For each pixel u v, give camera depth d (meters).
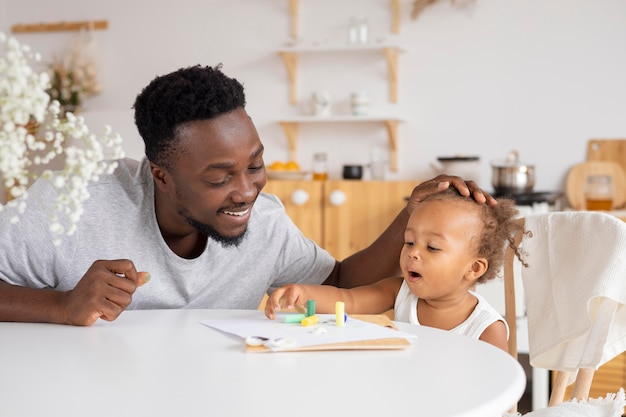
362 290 1.57
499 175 3.26
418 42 3.70
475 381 0.91
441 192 1.54
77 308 1.20
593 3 3.47
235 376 0.93
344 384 0.90
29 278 1.37
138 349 1.06
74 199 0.90
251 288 1.57
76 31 4.15
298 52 3.82
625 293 1.34
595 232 1.39
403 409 0.81
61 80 4.07
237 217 1.30
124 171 1.45
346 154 3.84
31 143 0.88
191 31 4.00
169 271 1.44
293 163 3.67
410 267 1.50
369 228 3.43
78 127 0.91
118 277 1.22
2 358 1.02
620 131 3.47
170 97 1.23
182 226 1.40
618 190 3.46
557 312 1.40
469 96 3.64
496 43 3.59
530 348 1.44
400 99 3.74
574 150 3.52
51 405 0.82
